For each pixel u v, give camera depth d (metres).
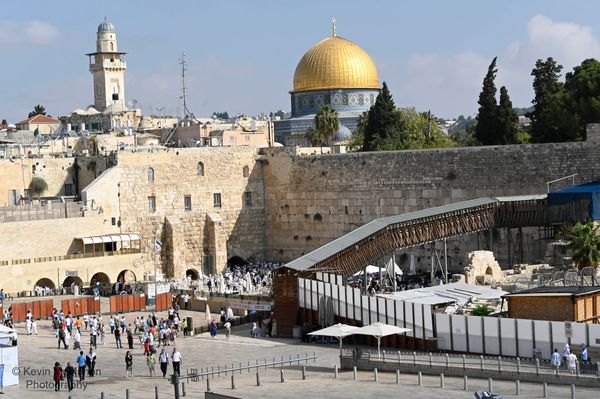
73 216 145.00
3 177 150.50
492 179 137.25
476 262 117.81
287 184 158.50
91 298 115.88
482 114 160.88
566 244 113.62
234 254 159.62
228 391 68.38
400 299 90.69
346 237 110.50
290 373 75.88
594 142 130.50
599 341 72.44
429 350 82.25
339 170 151.88
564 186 132.12
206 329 102.75
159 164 153.25
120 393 70.62
